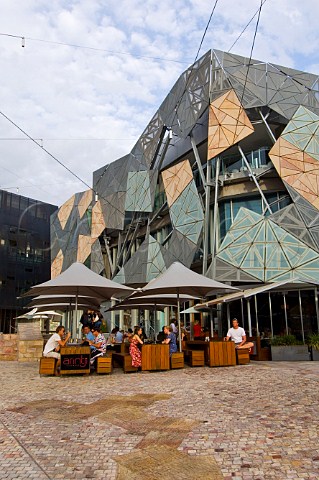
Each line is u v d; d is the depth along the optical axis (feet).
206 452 16.31
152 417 21.68
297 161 77.36
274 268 69.26
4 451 16.87
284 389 27.71
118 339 64.34
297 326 56.18
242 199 86.07
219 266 72.59
